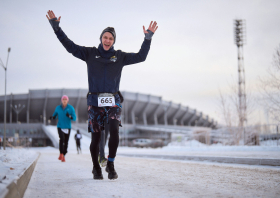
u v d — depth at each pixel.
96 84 5.25
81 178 6.01
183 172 7.20
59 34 4.98
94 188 4.61
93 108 5.29
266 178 5.80
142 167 8.88
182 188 4.61
